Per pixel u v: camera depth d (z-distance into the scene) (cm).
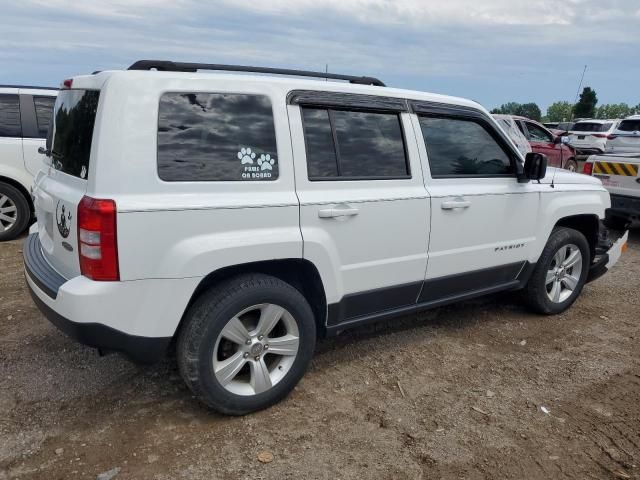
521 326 459
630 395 350
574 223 512
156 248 263
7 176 658
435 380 361
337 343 412
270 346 310
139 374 351
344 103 328
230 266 288
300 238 303
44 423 296
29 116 672
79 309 255
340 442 291
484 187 400
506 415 323
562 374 376
